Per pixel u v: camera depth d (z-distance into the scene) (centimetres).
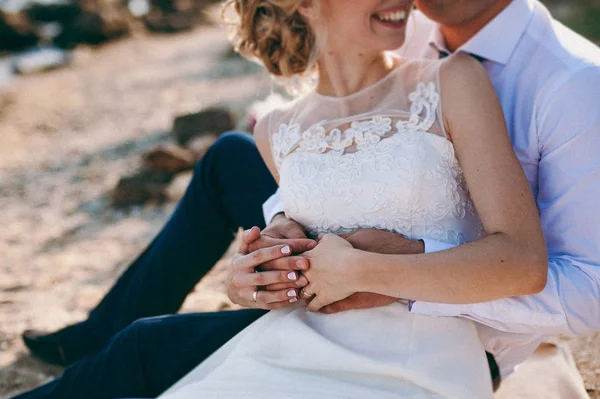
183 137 588
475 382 171
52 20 1611
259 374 178
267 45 220
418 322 177
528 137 196
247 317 210
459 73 188
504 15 201
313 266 179
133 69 1120
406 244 181
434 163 187
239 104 714
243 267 188
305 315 188
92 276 382
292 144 205
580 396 223
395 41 195
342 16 194
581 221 185
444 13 208
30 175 599
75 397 218
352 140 196
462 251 169
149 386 212
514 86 199
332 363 175
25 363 287
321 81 211
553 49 195
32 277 387
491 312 177
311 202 197
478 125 181
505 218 171
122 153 632
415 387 171
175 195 491
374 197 189
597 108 183
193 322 213
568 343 268
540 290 169
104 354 217
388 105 197
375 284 171
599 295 179
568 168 187
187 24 1627
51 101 909
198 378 198
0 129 767
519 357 200
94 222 471
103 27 1480
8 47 1462
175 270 253
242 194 249
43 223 480
